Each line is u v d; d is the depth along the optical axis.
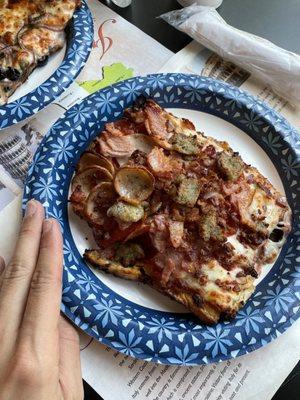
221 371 0.24
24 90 0.32
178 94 0.30
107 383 0.23
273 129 0.29
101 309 0.23
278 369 0.24
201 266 0.24
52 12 0.33
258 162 0.30
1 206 0.27
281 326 0.24
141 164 0.26
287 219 0.27
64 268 0.24
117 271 0.25
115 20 0.35
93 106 0.29
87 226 0.27
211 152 0.27
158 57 0.34
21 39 0.32
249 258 0.25
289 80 0.32
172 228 0.25
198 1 0.35
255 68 0.33
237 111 0.30
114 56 0.33
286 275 0.25
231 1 0.37
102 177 0.27
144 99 0.30
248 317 0.24
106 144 0.27
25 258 0.21
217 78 0.33
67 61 0.31
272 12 0.37
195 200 0.25
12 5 0.33
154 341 0.23
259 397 0.23
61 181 0.27
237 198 0.26
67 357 0.22
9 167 0.29
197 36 0.33
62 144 0.28
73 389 0.21
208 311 0.24
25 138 0.30
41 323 0.19
